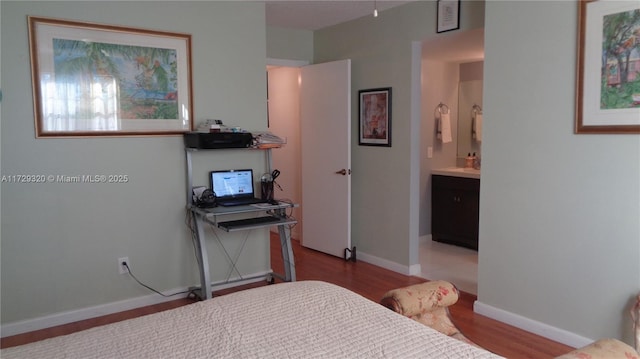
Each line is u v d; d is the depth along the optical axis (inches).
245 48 146.5
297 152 210.7
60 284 120.6
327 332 58.1
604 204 99.2
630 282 96.6
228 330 58.5
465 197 191.3
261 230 155.7
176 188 136.7
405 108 156.6
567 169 104.6
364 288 149.2
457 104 211.9
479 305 125.6
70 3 116.6
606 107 97.0
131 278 131.2
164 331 58.3
